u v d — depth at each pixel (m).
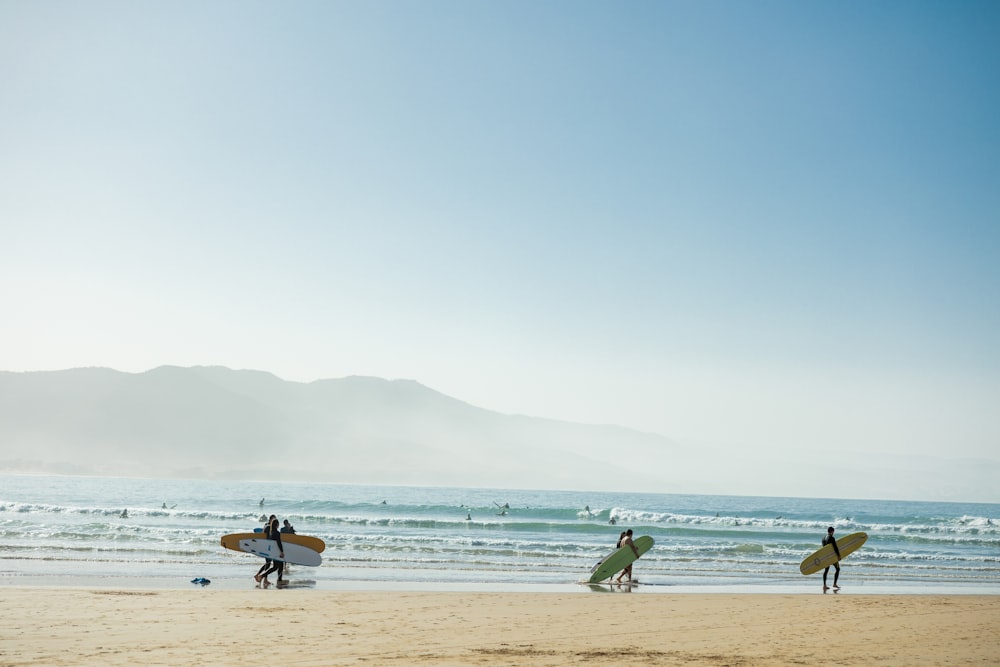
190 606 16.14
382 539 37.12
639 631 14.70
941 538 47.84
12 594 16.92
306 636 13.16
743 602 19.30
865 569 30.25
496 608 17.34
